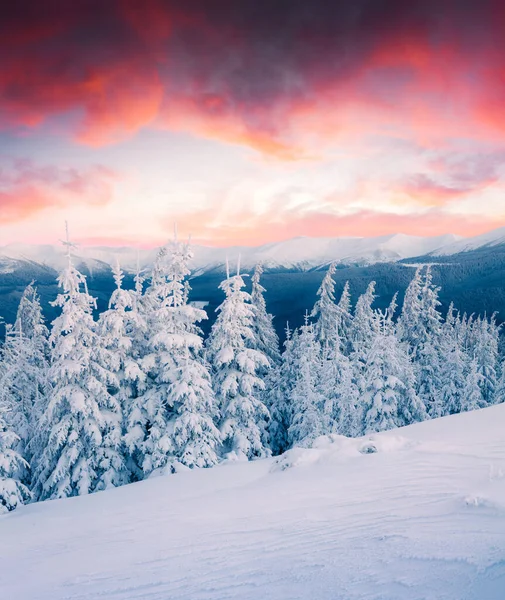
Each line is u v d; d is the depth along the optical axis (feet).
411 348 125.39
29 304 108.37
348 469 33.60
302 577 12.83
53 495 62.03
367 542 15.30
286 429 108.78
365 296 127.75
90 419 63.93
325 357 109.19
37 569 20.34
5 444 59.57
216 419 78.69
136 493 39.42
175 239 70.69
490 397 127.13
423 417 91.56
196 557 17.87
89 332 64.44
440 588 9.81
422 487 24.12
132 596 14.40
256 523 22.40
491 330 148.97
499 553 11.25
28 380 91.09
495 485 21.54
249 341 106.01
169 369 68.13
